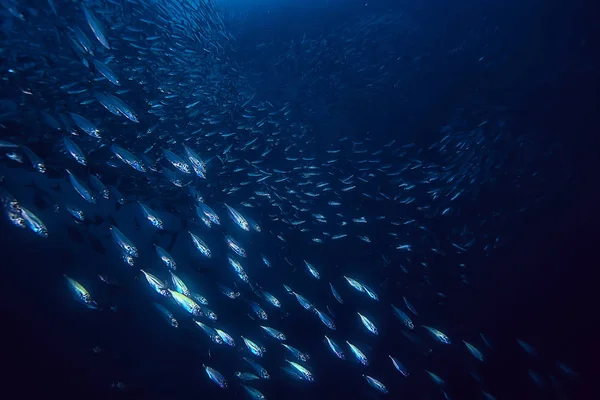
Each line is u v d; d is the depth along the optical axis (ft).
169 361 20.47
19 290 20.66
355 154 37.88
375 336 25.40
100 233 24.20
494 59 38.96
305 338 24.02
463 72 40.04
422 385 23.16
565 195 31.94
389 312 27.12
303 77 44.93
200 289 24.32
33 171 20.79
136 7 28.22
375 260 29.68
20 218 11.89
